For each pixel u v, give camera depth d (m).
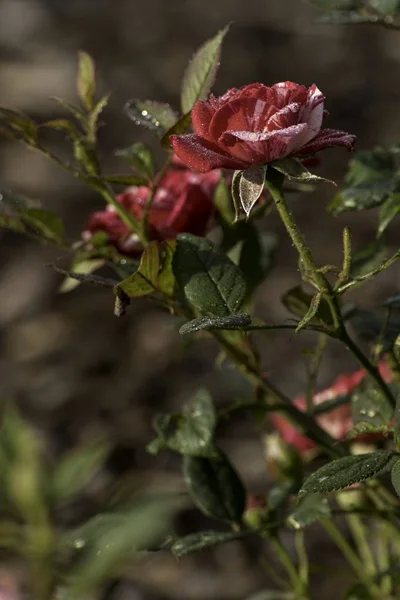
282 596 0.98
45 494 0.85
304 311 0.89
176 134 0.84
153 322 1.84
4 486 0.85
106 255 0.89
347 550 0.98
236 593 1.21
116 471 1.40
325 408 0.92
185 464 0.90
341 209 0.89
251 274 0.92
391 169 0.90
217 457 0.90
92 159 0.88
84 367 1.73
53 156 0.87
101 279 0.85
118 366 1.73
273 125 0.80
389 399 0.85
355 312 0.91
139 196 0.89
